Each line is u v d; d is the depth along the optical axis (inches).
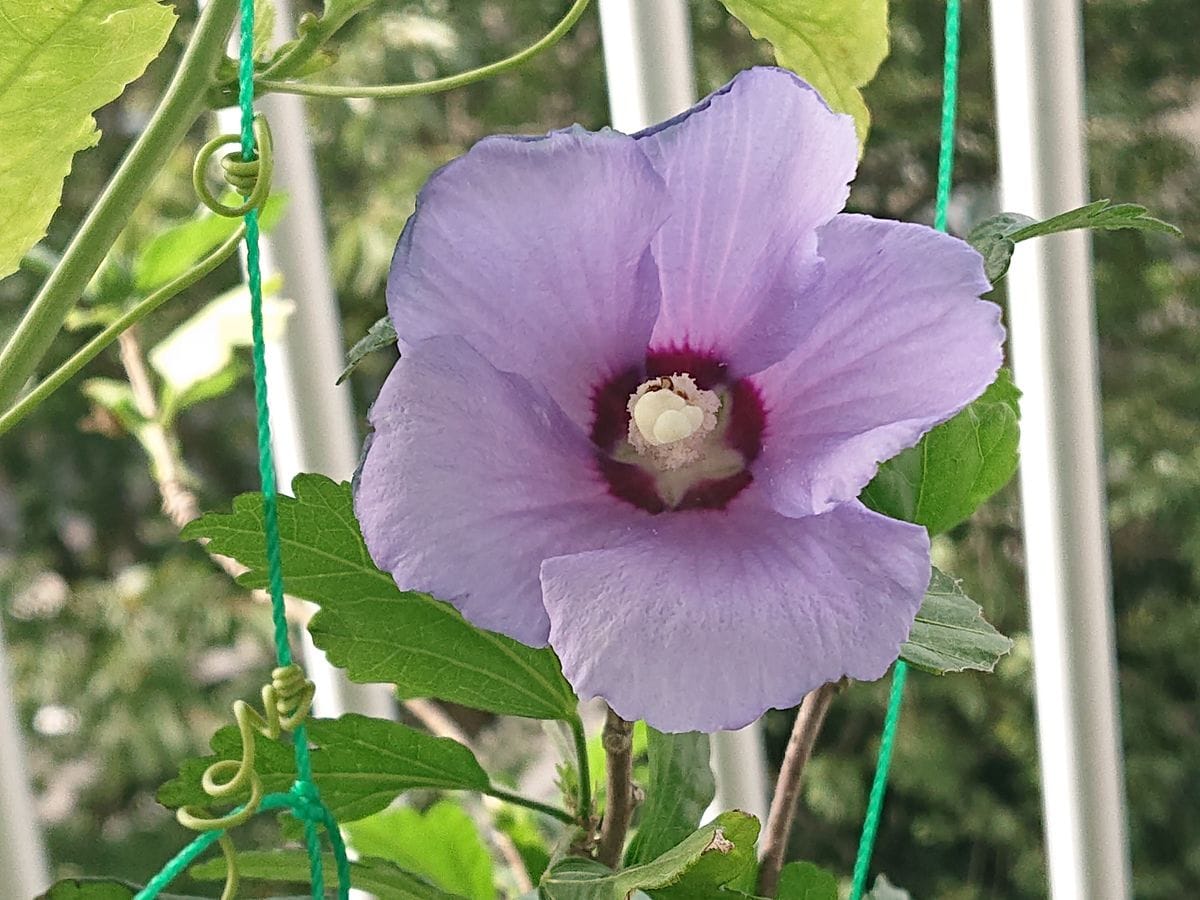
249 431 47.7
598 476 8.3
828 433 7.9
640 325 8.3
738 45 42.5
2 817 14.7
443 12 44.6
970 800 42.3
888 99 41.6
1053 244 16.3
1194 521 41.7
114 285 17.3
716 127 8.2
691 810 10.7
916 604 7.4
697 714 7.2
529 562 7.7
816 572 7.5
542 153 7.6
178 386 17.6
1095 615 17.6
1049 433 17.0
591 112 45.3
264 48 10.7
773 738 43.2
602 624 7.3
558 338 8.2
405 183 43.6
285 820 10.8
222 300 17.8
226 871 10.9
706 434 8.4
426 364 7.6
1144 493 41.4
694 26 42.3
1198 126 43.5
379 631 10.6
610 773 10.5
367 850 15.1
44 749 44.2
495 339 7.9
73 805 44.8
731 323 8.6
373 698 16.5
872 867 43.6
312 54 10.5
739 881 11.7
